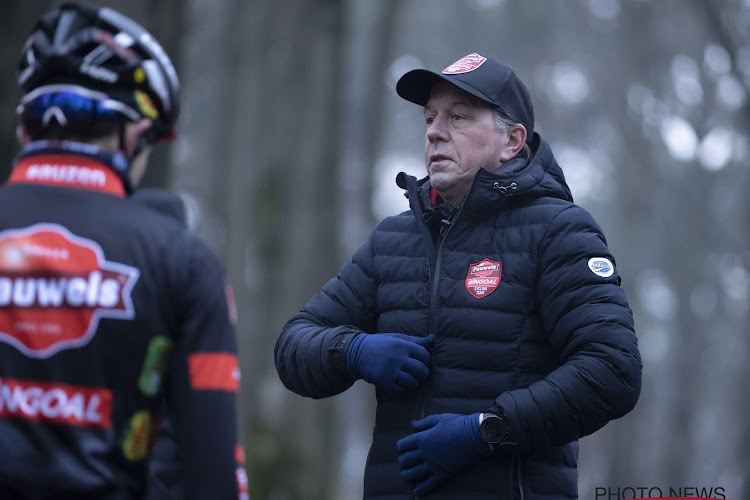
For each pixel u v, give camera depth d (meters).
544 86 88.94
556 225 6.72
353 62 63.62
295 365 7.14
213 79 49.12
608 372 6.35
